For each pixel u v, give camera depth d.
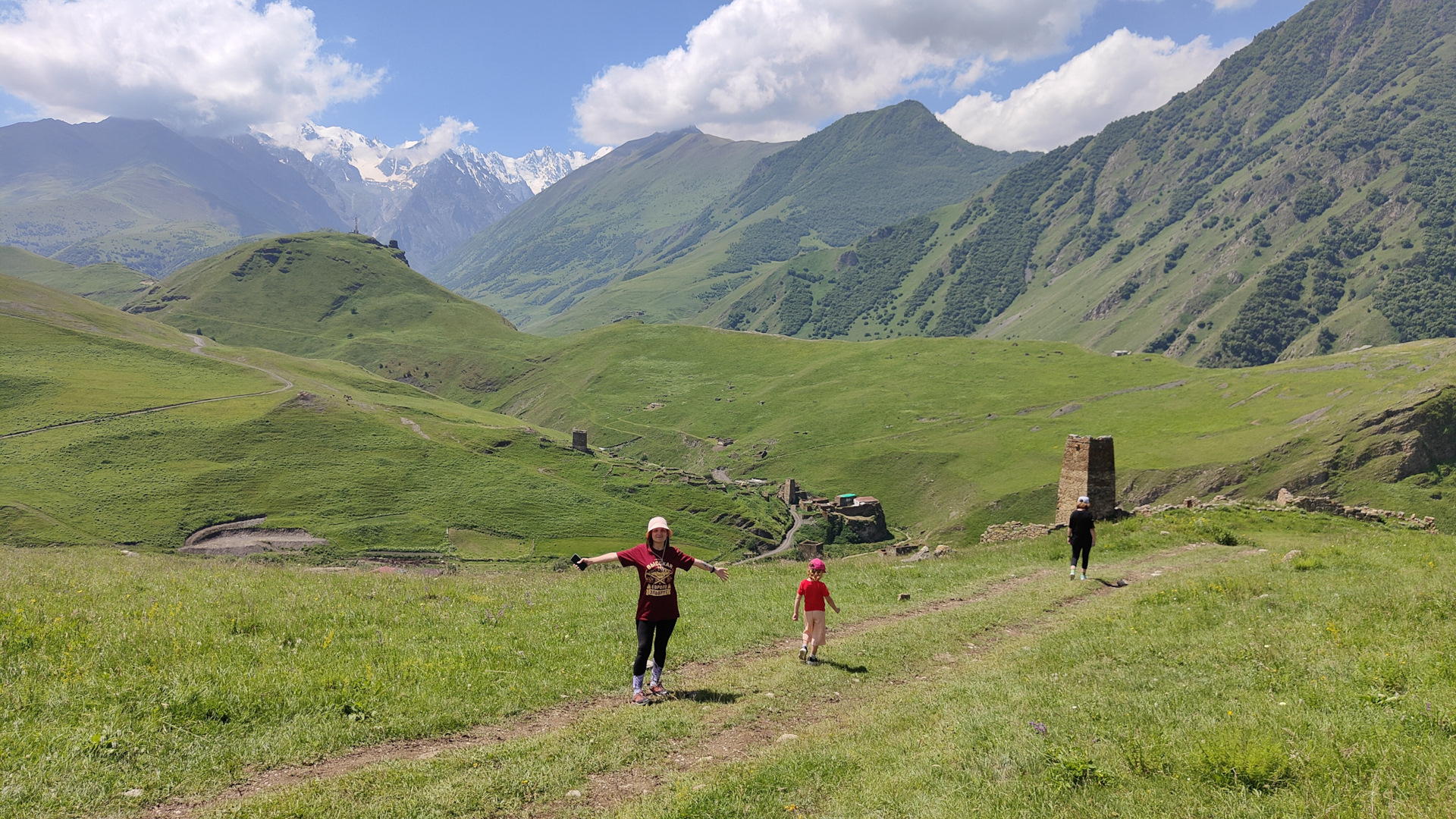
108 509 165.38
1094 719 10.47
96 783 8.84
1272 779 7.88
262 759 9.93
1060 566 27.02
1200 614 16.53
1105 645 14.64
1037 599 20.67
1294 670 11.75
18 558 26.20
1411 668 10.73
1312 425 182.62
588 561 12.63
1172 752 8.82
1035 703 11.37
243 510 174.50
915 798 8.38
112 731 9.93
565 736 10.79
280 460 197.00
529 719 11.91
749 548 188.00
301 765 9.96
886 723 11.20
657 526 12.84
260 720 10.95
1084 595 21.17
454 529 179.00
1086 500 23.41
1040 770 8.91
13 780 8.62
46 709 10.41
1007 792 8.34
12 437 185.62
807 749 10.23
